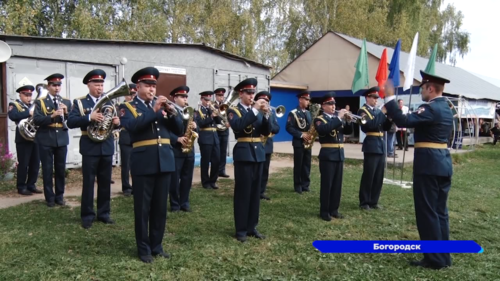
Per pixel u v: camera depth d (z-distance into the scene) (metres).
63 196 6.77
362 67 9.31
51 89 6.21
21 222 5.31
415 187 4.34
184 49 10.73
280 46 26.81
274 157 12.63
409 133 15.02
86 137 5.28
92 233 4.95
